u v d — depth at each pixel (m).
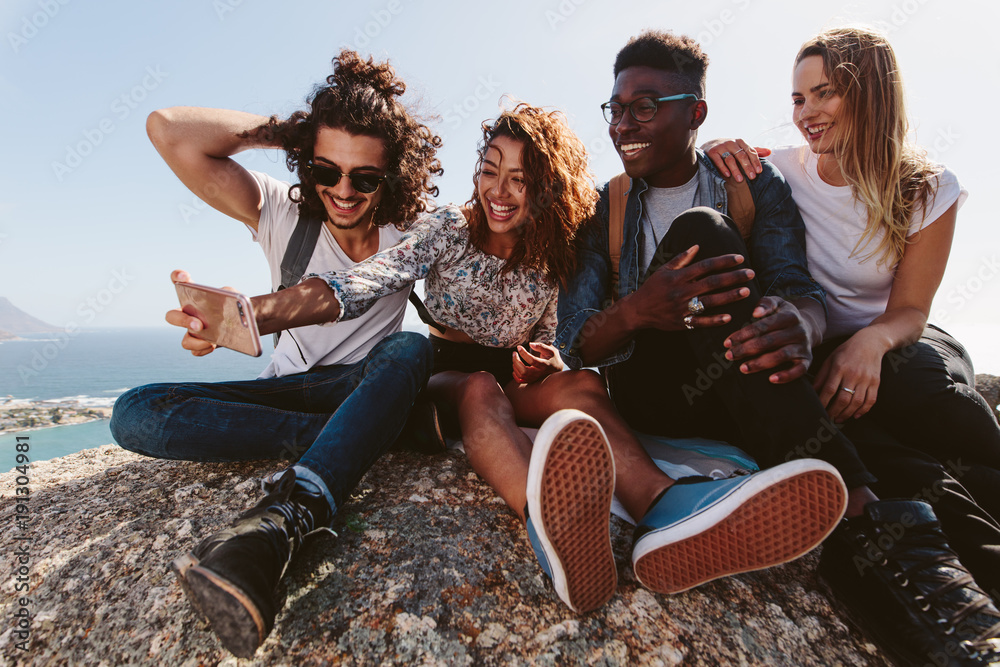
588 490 1.15
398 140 2.03
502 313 2.18
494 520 1.58
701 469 1.67
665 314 1.52
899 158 1.81
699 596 1.34
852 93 1.80
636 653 1.16
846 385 1.59
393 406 1.52
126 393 1.73
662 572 1.25
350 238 2.09
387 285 1.64
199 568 0.96
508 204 1.98
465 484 1.78
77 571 1.39
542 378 1.87
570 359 1.80
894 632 1.17
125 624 1.21
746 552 1.17
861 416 1.67
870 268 1.97
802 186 2.07
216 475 1.88
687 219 1.58
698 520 1.19
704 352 1.46
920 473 1.46
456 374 1.97
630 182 2.10
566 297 2.02
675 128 1.90
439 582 1.32
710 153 2.05
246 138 2.02
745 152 2.00
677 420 1.86
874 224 1.87
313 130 1.92
